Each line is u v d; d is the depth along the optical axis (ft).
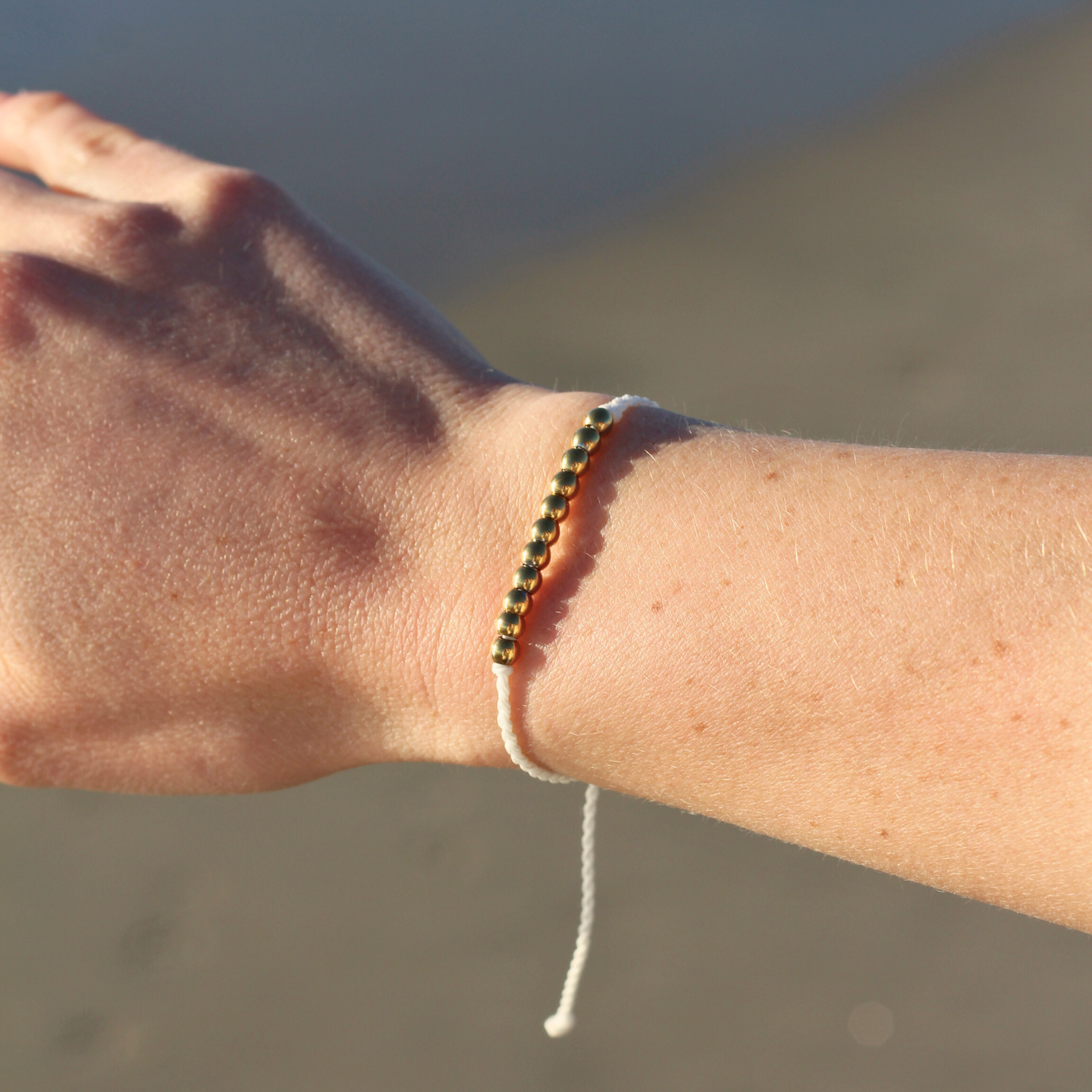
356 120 3.68
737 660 1.02
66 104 1.26
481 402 1.11
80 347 1.10
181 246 1.15
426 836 1.94
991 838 0.99
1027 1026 1.64
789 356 2.86
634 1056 1.64
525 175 3.56
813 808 1.01
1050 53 4.25
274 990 1.74
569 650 1.04
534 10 4.32
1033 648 0.98
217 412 1.09
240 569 1.07
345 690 1.08
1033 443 2.54
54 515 1.07
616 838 1.91
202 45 3.81
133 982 1.76
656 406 1.09
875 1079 1.60
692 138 3.78
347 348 1.13
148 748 1.09
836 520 1.02
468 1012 1.70
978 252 3.18
